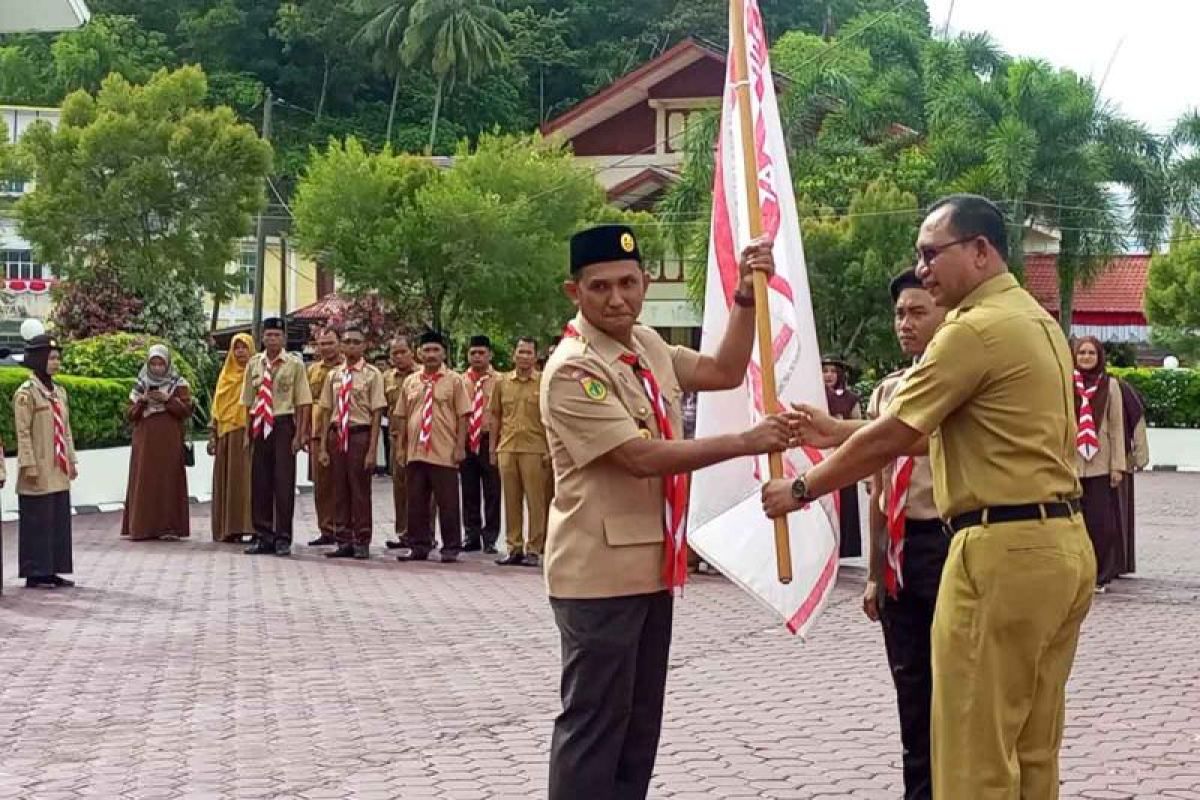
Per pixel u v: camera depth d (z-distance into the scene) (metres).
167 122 32.81
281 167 56.28
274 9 63.94
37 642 10.63
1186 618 11.80
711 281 6.06
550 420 5.18
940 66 36.78
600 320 5.25
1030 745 5.04
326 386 16.23
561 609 5.21
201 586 13.55
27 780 7.02
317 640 10.67
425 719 8.16
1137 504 23.06
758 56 6.06
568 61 64.50
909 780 6.12
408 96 63.88
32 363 13.46
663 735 7.79
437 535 17.92
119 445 22.95
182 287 33.12
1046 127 34.53
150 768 7.21
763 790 6.76
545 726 7.97
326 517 16.86
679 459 5.06
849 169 34.88
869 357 33.62
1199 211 35.25
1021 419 4.86
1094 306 44.81
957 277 5.03
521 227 34.50
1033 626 4.85
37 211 32.31
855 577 14.22
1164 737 7.73
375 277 34.25
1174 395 32.91
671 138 45.44
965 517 4.94
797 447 5.30
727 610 12.16
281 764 7.25
